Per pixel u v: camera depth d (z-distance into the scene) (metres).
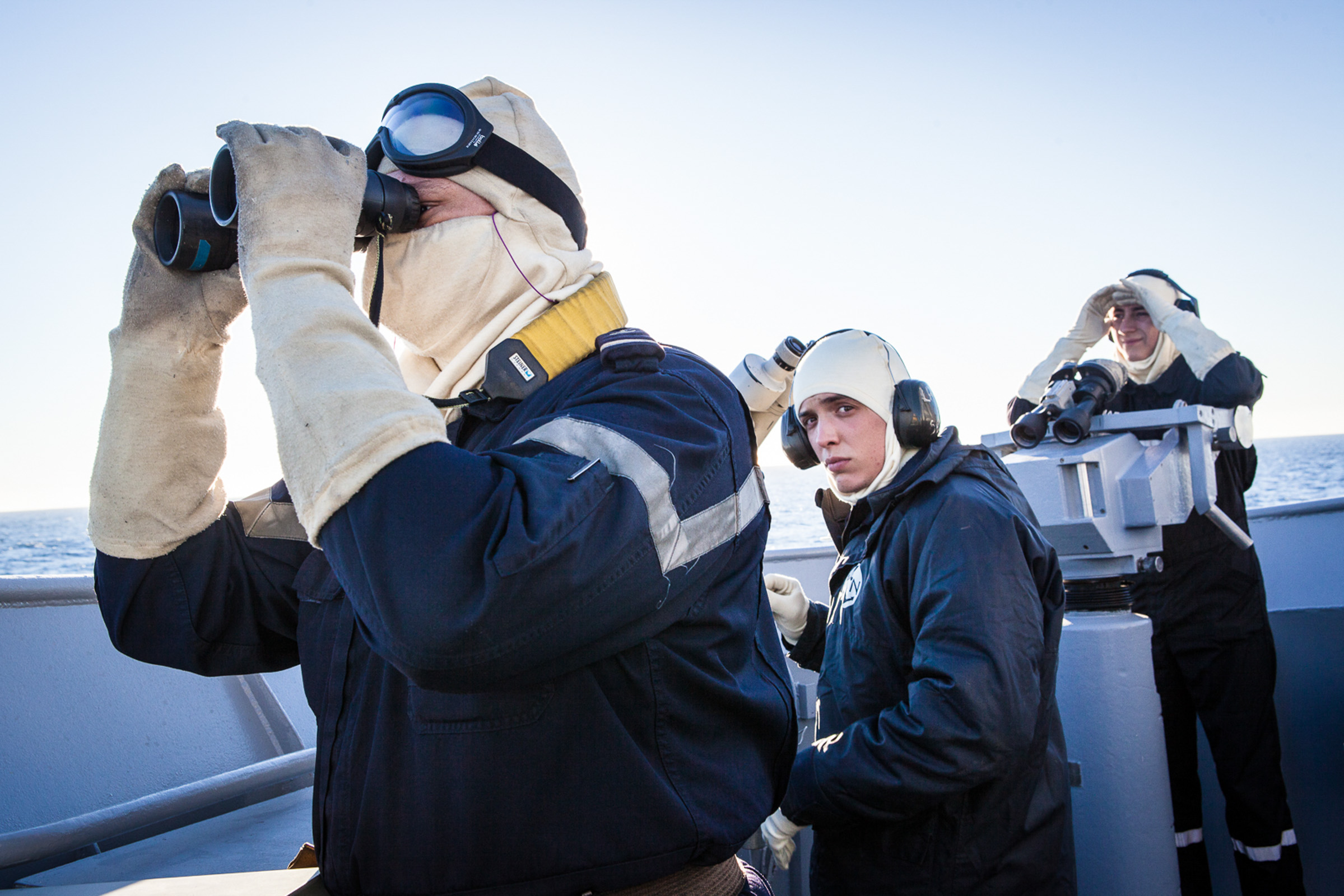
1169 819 1.92
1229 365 2.92
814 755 1.53
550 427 0.73
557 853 0.71
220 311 0.87
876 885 1.54
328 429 0.64
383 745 0.74
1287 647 2.94
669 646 0.76
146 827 1.45
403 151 0.87
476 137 0.88
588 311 0.88
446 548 0.61
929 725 1.38
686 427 0.77
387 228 0.85
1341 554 3.10
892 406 1.70
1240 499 2.83
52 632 1.53
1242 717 2.67
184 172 0.83
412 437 0.65
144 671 1.64
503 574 0.60
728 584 0.83
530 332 0.85
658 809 0.73
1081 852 1.91
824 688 1.75
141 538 0.89
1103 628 1.94
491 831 0.70
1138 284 3.13
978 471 1.65
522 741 0.71
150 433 0.87
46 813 1.40
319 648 0.87
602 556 0.65
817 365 1.75
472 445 0.85
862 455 1.73
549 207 0.92
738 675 0.84
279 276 0.71
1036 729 1.52
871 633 1.62
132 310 0.87
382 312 0.94
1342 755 2.77
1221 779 2.69
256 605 0.97
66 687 1.51
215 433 0.91
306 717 1.93
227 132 0.75
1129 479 2.13
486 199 0.89
